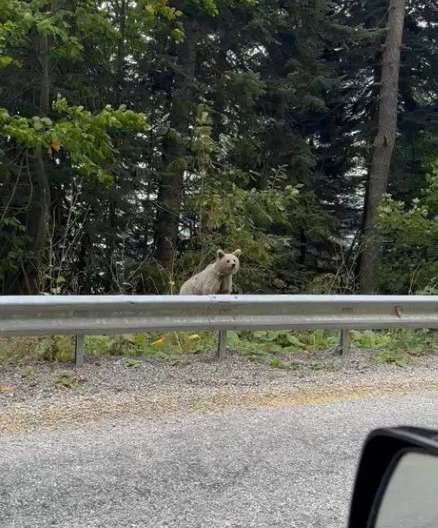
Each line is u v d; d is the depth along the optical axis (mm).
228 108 19641
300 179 21703
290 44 20922
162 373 6820
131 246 18812
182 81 18359
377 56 25188
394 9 21656
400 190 25312
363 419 5801
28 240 14930
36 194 15438
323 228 21797
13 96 14938
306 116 24578
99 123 11648
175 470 4469
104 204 16656
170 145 18281
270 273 18922
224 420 5578
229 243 15984
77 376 6441
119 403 5840
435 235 14406
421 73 26391
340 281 14195
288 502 4074
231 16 18234
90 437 5012
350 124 26469
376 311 8312
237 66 20391
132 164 17266
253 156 19906
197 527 3705
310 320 7844
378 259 17016
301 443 5117
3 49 12430
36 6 12250
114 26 15188
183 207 17750
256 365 7461
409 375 7555
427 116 25797
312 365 7633
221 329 7406
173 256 16547
